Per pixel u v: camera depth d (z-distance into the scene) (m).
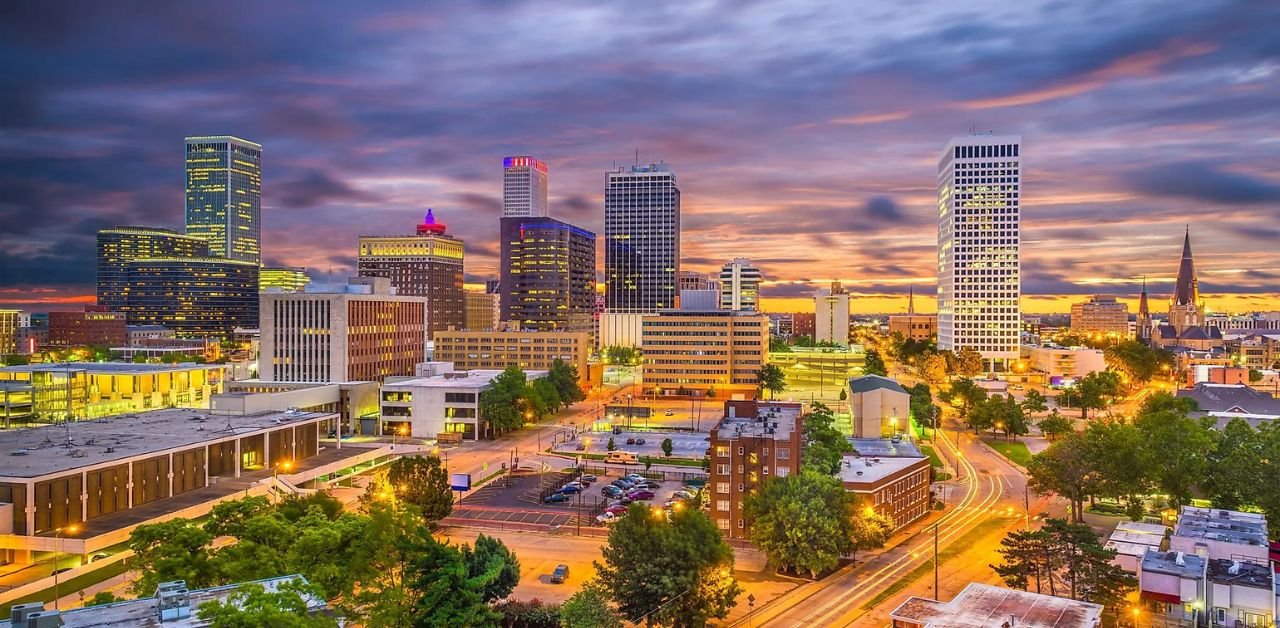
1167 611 93.75
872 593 112.62
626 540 99.44
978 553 130.62
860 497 131.50
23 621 62.53
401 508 94.19
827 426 190.50
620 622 93.00
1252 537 108.00
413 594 87.69
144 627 63.41
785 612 105.75
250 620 59.69
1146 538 119.75
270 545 90.25
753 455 137.38
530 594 109.81
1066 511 157.50
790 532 116.75
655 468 195.50
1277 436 155.38
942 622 84.38
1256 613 89.69
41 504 115.44
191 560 82.62
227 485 146.50
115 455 131.75
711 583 96.94
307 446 178.25
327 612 70.25
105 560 112.25
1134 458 146.38
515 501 162.25
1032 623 83.88
